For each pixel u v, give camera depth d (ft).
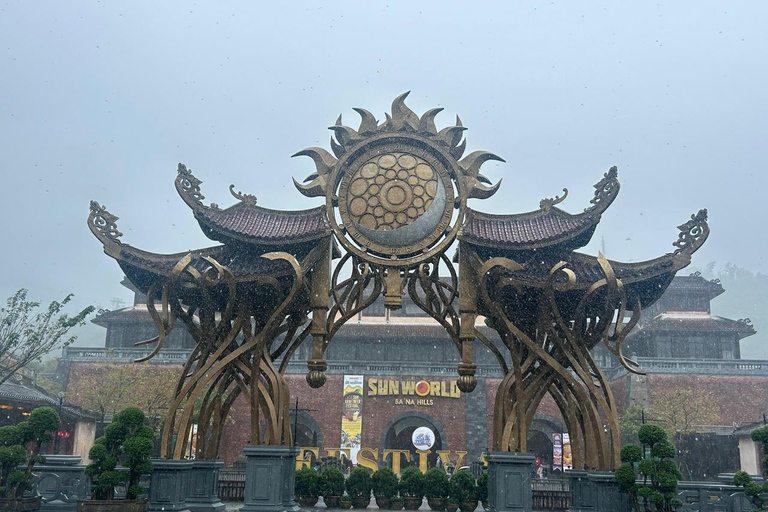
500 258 51.78
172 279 52.19
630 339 169.48
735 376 147.84
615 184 53.62
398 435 175.94
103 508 48.88
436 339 162.30
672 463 48.73
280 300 54.75
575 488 55.62
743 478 53.06
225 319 54.39
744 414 145.18
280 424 53.57
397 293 53.42
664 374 148.66
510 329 52.95
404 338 163.02
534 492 65.51
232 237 54.44
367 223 53.83
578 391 53.16
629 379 148.66
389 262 53.83
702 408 135.95
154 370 139.95
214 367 54.08
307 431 171.22
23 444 55.31
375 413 151.94
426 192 53.62
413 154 54.70
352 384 153.58
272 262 55.21
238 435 148.97
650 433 49.01
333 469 69.10
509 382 55.47
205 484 56.29
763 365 148.05
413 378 153.58
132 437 51.52
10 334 77.30
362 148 55.06
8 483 51.90
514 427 52.21
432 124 54.95
